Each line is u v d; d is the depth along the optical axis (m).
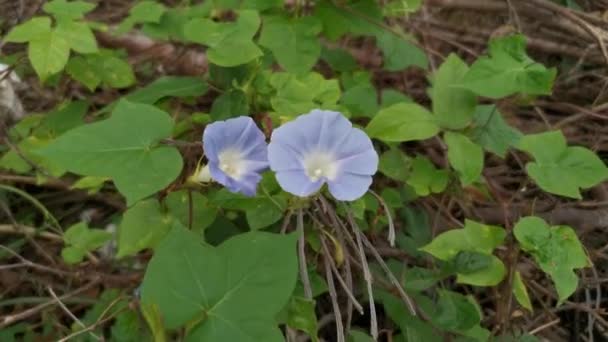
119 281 0.71
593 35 0.88
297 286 0.67
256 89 0.74
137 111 0.64
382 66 0.89
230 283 0.60
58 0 0.78
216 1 0.82
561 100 0.92
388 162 0.76
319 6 0.82
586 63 0.93
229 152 0.63
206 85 0.76
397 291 0.72
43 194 0.79
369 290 0.64
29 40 0.75
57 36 0.75
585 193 0.85
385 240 0.76
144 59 0.87
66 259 0.71
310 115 0.63
